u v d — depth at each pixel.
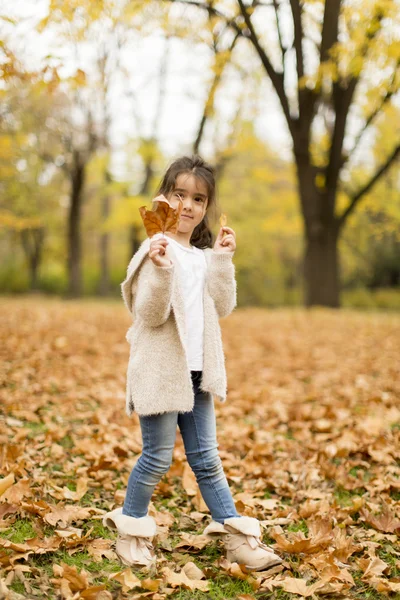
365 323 10.70
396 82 8.75
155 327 2.33
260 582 2.29
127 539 2.36
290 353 7.87
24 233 27.95
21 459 3.37
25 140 12.21
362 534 2.75
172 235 2.50
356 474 3.61
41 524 2.63
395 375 6.41
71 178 19.81
